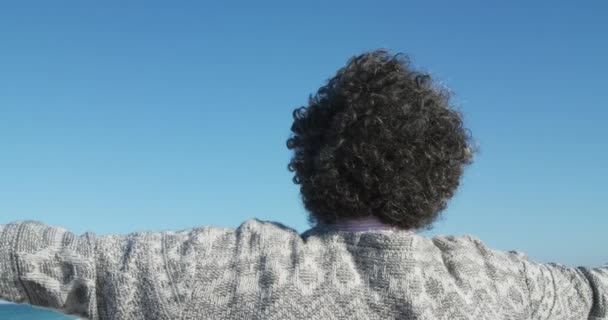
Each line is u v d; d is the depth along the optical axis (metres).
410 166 2.51
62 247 2.42
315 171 2.61
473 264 2.76
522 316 2.79
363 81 2.62
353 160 2.51
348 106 2.54
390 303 2.43
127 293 2.35
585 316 3.07
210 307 2.34
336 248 2.51
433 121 2.60
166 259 2.40
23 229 2.44
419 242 2.59
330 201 2.55
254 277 2.39
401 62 2.72
